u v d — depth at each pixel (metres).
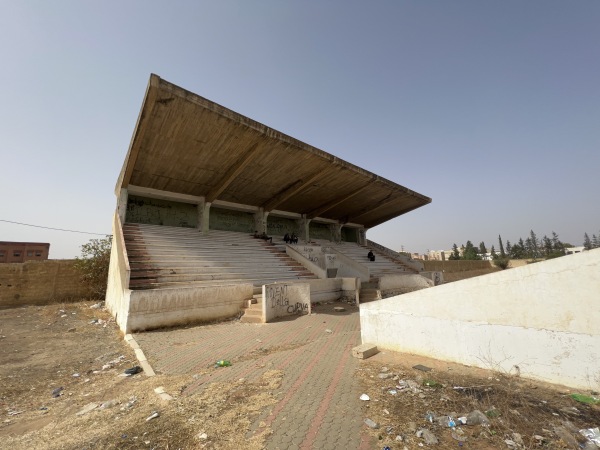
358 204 28.56
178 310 10.68
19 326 11.67
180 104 12.77
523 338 4.61
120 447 3.46
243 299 12.55
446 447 3.14
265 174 19.77
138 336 9.29
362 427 3.61
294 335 9.07
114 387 5.69
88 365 7.27
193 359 7.00
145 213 19.44
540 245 106.31
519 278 4.70
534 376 4.47
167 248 15.73
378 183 24.31
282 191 22.64
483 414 3.66
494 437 3.25
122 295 11.02
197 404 4.45
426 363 5.56
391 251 33.72
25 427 4.37
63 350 8.48
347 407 4.13
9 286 16.25
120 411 4.53
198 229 20.20
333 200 26.28
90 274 18.03
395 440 3.29
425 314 5.88
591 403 3.72
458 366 5.25
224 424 3.82
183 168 17.19
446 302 5.56
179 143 15.12
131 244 14.70
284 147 17.12
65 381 6.30
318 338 8.59
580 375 4.06
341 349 7.09
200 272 14.62
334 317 11.89
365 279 20.86
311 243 27.25
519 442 3.13
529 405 3.81
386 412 3.92
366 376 5.21
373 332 6.89
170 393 4.96
